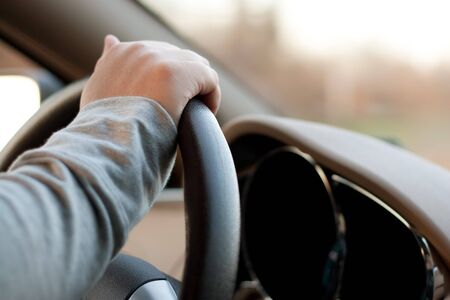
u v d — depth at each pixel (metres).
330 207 0.67
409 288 0.59
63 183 0.36
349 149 0.66
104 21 1.23
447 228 0.55
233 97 1.28
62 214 0.35
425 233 0.55
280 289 0.76
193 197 0.37
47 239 0.33
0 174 0.38
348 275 0.67
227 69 1.31
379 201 0.60
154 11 1.28
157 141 0.41
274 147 0.73
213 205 0.36
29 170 0.37
